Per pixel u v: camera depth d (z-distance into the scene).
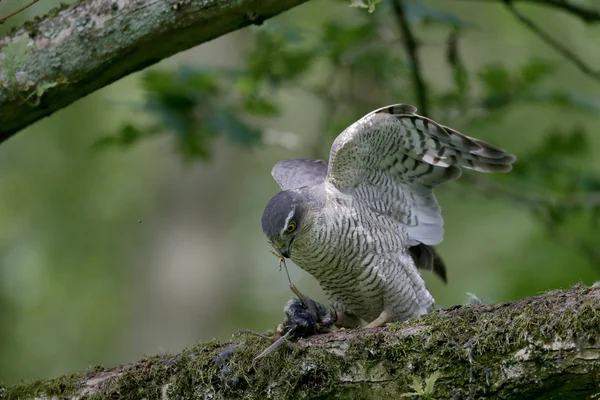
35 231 20.64
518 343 5.91
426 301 9.02
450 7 19.19
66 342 20.98
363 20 12.04
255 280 23.81
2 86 7.52
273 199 9.13
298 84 12.34
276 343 6.81
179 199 22.23
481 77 12.19
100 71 7.44
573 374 5.70
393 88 12.88
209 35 7.25
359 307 9.40
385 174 8.99
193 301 21.59
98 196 21.23
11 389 7.53
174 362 7.12
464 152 8.59
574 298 5.91
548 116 18.05
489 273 16.42
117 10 7.25
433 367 6.24
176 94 11.68
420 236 9.20
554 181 13.05
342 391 6.59
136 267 21.97
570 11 11.20
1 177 20.09
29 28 7.50
